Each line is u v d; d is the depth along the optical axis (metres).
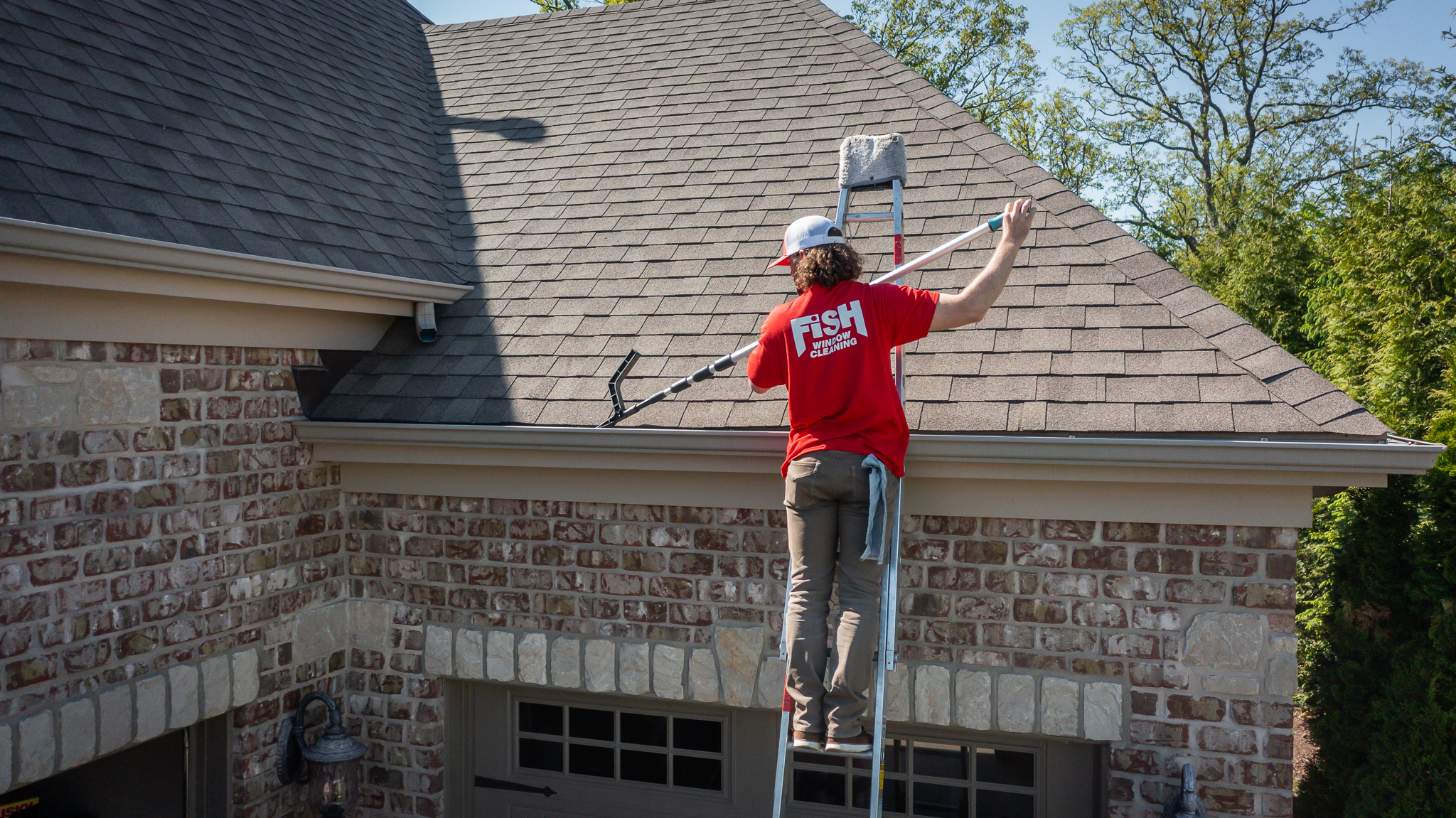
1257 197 21.77
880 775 3.23
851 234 5.42
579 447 4.52
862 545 3.26
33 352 3.76
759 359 3.45
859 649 3.16
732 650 4.70
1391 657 6.17
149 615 4.26
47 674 3.84
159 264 3.94
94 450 4.02
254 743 4.82
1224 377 4.05
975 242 5.09
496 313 5.52
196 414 4.48
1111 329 4.41
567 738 5.25
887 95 6.62
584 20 8.94
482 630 5.12
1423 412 8.44
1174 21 26.53
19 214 3.49
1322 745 7.07
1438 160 20.45
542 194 6.46
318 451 5.13
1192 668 4.09
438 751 5.26
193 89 5.39
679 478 4.67
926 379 4.36
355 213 5.55
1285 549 3.96
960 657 4.37
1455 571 5.51
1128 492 4.08
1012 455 3.97
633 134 6.91
